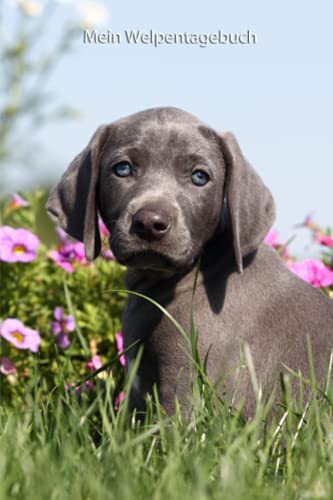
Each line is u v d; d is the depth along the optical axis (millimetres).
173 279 4707
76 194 4855
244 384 4504
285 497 3189
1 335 5992
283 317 4605
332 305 4734
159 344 4617
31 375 5832
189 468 3350
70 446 3568
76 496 3102
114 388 4930
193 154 4625
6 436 3855
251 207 4699
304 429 3904
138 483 3275
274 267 4762
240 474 3242
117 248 4469
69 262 6453
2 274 6305
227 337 4547
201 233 4633
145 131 4672
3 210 7262
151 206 4383
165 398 4543
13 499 3115
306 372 4496
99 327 6211
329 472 3428
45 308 6375
